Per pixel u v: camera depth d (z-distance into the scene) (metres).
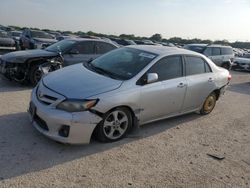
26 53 8.84
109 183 3.87
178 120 6.73
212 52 17.56
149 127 6.05
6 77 8.71
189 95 6.37
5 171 3.86
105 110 4.72
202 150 5.26
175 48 6.65
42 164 4.14
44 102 4.71
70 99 4.49
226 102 9.17
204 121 6.91
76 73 5.37
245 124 7.07
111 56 6.16
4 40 20.31
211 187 4.11
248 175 4.57
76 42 9.56
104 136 4.91
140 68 5.45
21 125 5.36
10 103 6.67
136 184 3.93
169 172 4.35
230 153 5.28
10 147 4.51
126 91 5.00
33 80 8.57
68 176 3.91
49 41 22.61
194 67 6.58
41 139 4.87
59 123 4.44
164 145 5.27
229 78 7.68
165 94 5.71
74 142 4.53
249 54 22.36
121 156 4.65
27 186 3.59
